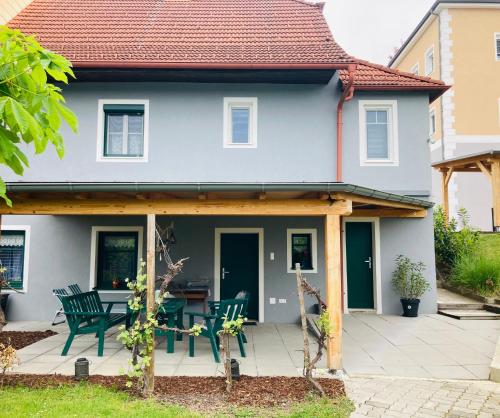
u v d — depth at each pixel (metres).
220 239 10.77
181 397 5.18
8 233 10.61
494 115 18.75
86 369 5.87
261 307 10.52
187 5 13.20
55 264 10.47
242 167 10.49
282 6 13.02
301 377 6.04
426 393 5.46
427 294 10.84
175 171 10.44
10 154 3.09
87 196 6.49
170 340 7.41
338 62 9.74
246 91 10.66
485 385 5.81
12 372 6.18
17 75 3.22
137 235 10.64
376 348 7.68
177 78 10.36
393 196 7.73
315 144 10.60
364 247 11.29
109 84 10.59
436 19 19.64
